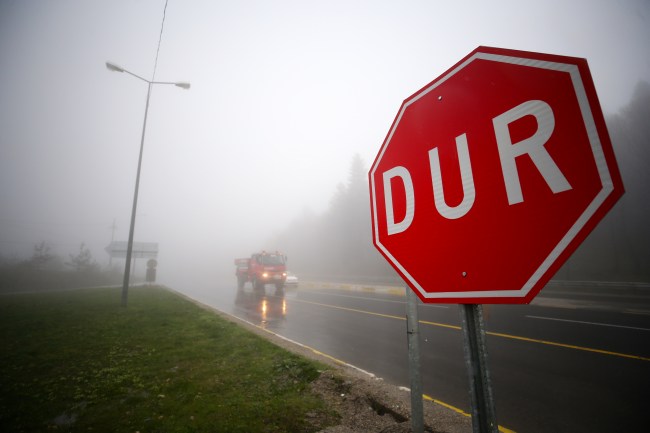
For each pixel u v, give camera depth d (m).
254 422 3.18
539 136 0.96
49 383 4.34
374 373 5.23
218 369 4.77
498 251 0.99
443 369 5.36
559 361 5.41
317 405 3.52
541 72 1.00
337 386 3.94
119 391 4.02
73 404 3.71
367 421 3.13
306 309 12.88
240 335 6.92
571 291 16.98
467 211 1.11
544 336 7.07
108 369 4.80
